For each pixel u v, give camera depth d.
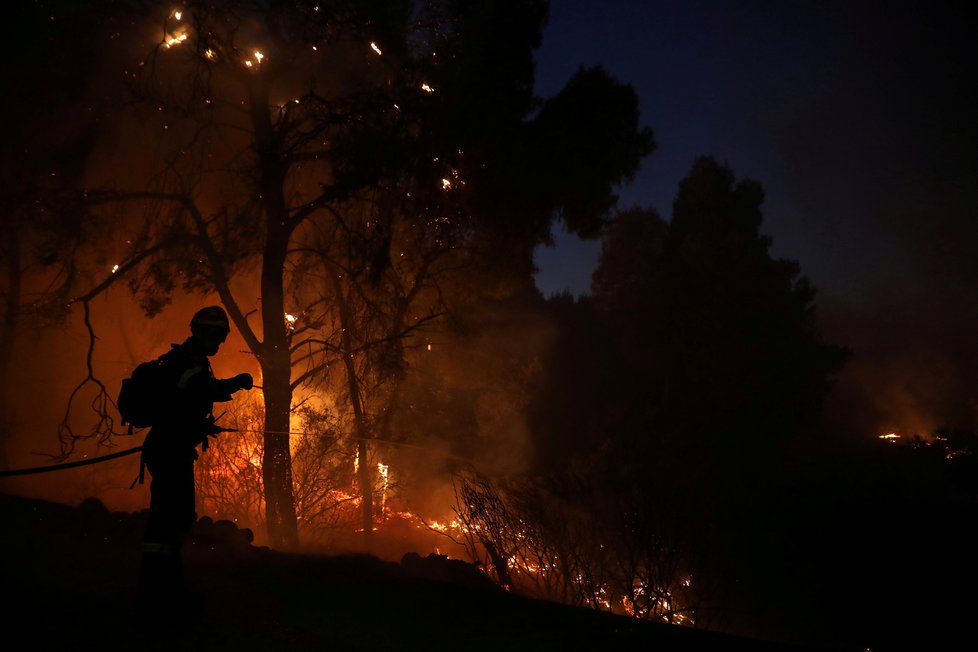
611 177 14.05
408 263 15.89
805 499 18.02
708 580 9.85
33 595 4.96
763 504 16.72
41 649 4.00
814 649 5.63
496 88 13.23
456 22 14.16
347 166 13.28
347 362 15.14
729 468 28.25
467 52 13.38
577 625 5.73
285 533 13.39
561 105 13.72
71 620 4.52
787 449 34.97
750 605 12.20
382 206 13.88
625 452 29.19
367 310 14.97
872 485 21.69
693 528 10.18
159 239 14.02
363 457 15.36
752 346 35.09
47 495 14.52
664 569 8.83
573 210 14.16
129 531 7.91
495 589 7.83
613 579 8.85
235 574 6.38
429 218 14.59
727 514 14.72
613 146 13.87
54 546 6.73
